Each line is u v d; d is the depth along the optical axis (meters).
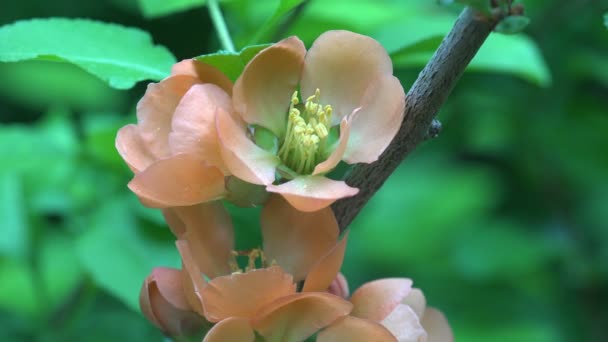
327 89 0.28
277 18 0.31
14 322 0.43
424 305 0.30
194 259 0.28
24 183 0.43
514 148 0.55
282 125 0.28
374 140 0.27
